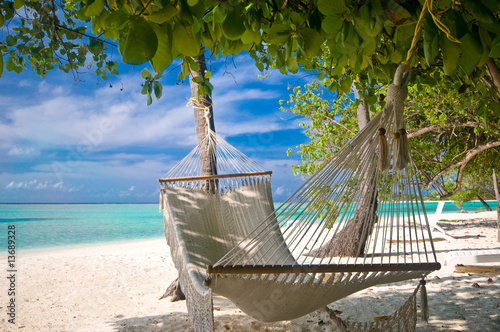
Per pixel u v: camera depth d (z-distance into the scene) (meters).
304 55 1.59
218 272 2.30
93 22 1.92
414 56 2.05
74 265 7.61
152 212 37.56
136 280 6.17
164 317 4.09
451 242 9.02
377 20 1.33
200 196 4.28
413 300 2.64
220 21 1.26
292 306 2.62
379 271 2.46
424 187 7.89
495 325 3.47
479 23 1.22
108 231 21.09
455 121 6.92
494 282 4.92
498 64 2.24
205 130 4.70
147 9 1.04
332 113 8.37
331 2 1.38
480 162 9.35
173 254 3.79
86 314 4.33
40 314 4.35
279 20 1.73
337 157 2.33
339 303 4.36
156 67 1.12
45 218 28.98
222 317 4.00
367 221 2.44
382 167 2.14
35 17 3.70
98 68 3.67
